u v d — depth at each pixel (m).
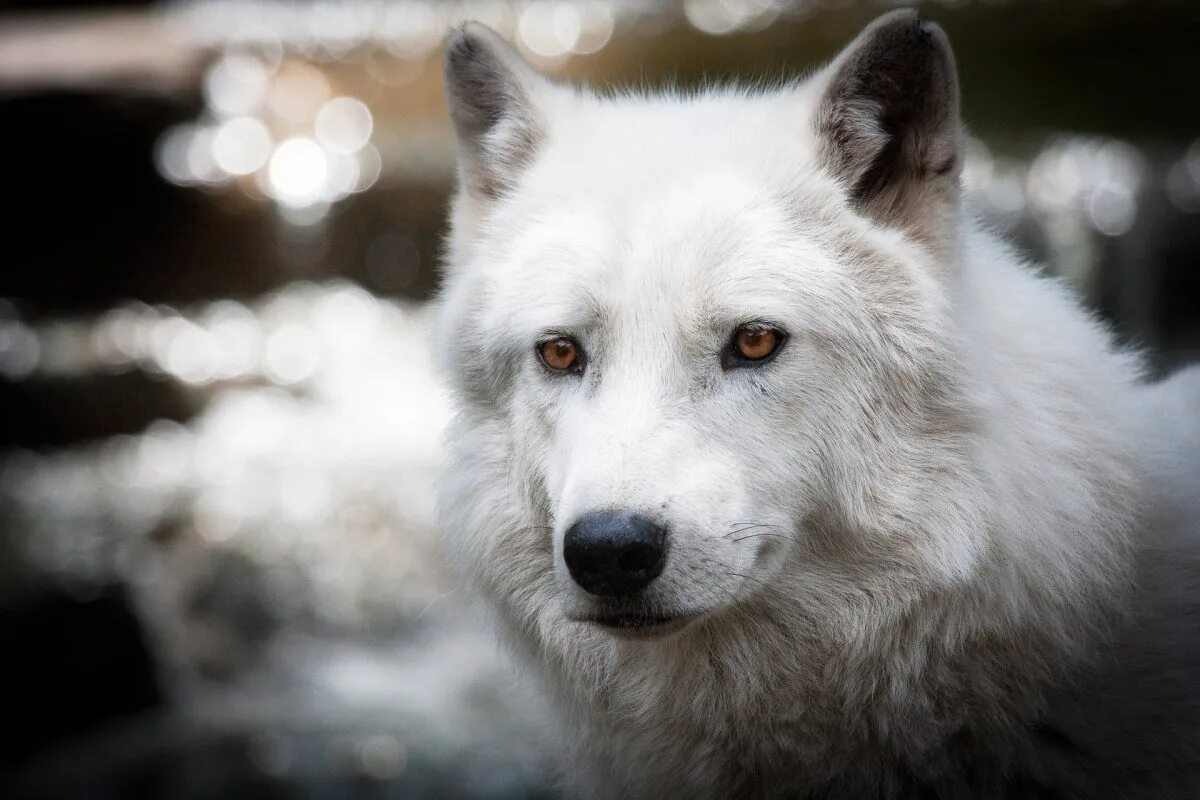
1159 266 26.33
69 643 17.12
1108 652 7.37
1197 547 7.71
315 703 17.00
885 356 7.37
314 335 24.12
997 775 7.46
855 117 7.58
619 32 23.00
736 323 7.21
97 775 15.16
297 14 24.88
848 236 7.49
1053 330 7.95
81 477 22.00
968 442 7.32
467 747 15.12
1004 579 7.22
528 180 8.30
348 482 21.73
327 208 22.62
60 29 26.50
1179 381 9.46
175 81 21.34
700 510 6.97
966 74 23.08
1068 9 21.27
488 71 8.58
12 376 22.14
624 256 7.35
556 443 7.60
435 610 19.62
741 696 7.66
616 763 8.13
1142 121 23.80
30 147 20.98
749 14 22.53
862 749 7.62
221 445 22.88
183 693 17.80
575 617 7.12
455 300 8.45
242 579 19.88
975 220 8.85
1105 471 7.53
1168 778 7.41
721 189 7.45
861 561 7.45
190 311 23.66
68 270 22.42
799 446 7.34
